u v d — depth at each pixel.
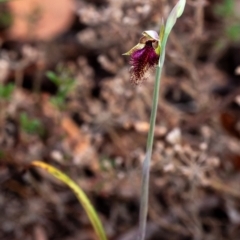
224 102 0.88
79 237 0.87
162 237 0.87
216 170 0.89
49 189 0.88
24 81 1.07
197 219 0.84
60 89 0.85
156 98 0.60
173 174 0.82
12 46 1.11
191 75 0.90
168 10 0.85
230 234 0.87
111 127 0.89
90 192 0.88
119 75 0.88
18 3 1.11
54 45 1.10
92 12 0.88
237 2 1.12
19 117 0.96
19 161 0.89
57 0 1.15
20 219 0.87
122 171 0.85
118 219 0.90
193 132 0.94
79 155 0.86
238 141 0.89
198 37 0.90
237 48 1.12
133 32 0.87
